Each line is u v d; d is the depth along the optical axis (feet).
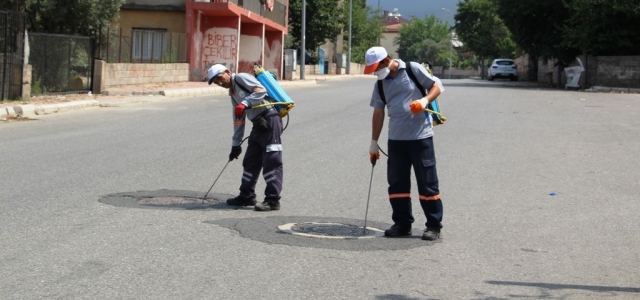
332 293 16.71
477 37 240.12
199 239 21.09
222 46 111.24
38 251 19.20
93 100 66.18
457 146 42.96
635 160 39.01
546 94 95.50
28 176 30.19
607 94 97.66
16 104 58.13
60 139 42.09
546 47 128.98
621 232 23.84
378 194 29.32
